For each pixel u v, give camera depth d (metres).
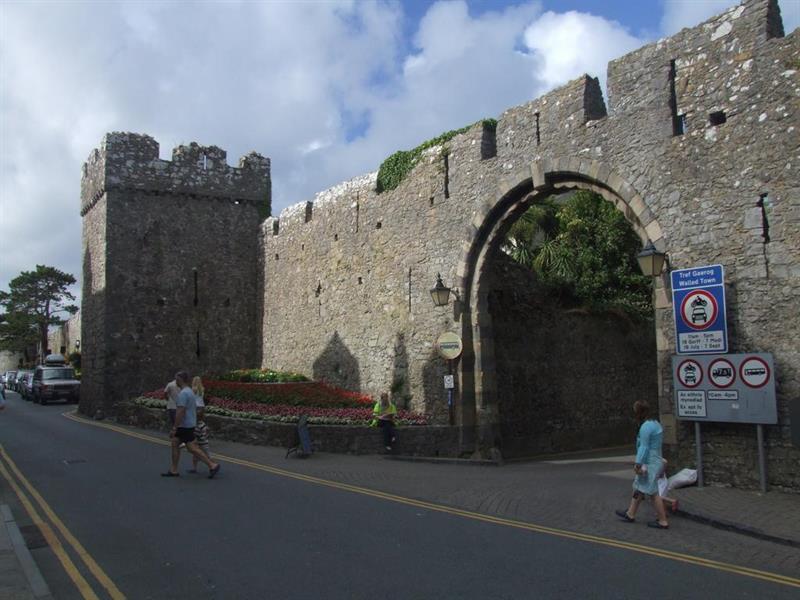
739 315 11.59
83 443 17.31
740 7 12.20
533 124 16.03
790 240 11.09
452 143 18.56
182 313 26.77
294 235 26.11
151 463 13.99
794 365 10.86
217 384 23.16
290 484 11.82
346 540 7.90
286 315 26.28
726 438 11.50
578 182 15.07
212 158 28.11
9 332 57.59
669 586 6.35
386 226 20.91
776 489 10.87
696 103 12.67
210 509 9.59
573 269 25.78
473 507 10.25
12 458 14.59
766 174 11.50
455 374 17.64
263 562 7.00
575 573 6.71
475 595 6.01
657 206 13.12
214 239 27.88
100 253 26.17
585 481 12.91
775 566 7.20
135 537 8.02
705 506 9.93
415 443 16.69
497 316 18.70
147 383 25.72
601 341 21.67
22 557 6.88
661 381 12.65
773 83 11.56
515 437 18.53
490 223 17.38
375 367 20.89
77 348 47.50
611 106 14.24
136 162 26.39
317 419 17.48
